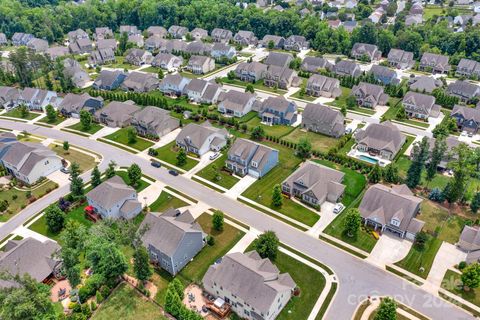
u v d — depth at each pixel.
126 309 63.00
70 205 87.44
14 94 142.00
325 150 108.56
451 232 78.38
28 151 98.44
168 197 89.94
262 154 96.62
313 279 68.31
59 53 196.62
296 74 159.12
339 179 90.81
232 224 81.44
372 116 130.25
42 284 62.84
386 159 104.38
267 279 62.03
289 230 79.88
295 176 90.94
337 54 197.00
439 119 127.50
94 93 143.62
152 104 134.88
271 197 89.75
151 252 71.00
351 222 76.06
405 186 87.25
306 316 61.62
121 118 123.50
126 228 65.00
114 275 66.38
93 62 183.50
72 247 66.38
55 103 141.25
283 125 124.19
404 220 76.88
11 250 68.75
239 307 61.78
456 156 98.06
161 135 116.38
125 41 199.00
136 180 93.12
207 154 107.25
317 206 85.88
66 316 61.31
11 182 96.62
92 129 122.88
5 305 54.31
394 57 177.12
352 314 61.75
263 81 161.88
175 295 60.22
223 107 131.62
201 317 58.66
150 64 184.88
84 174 99.38
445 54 182.88
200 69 170.00
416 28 196.88
